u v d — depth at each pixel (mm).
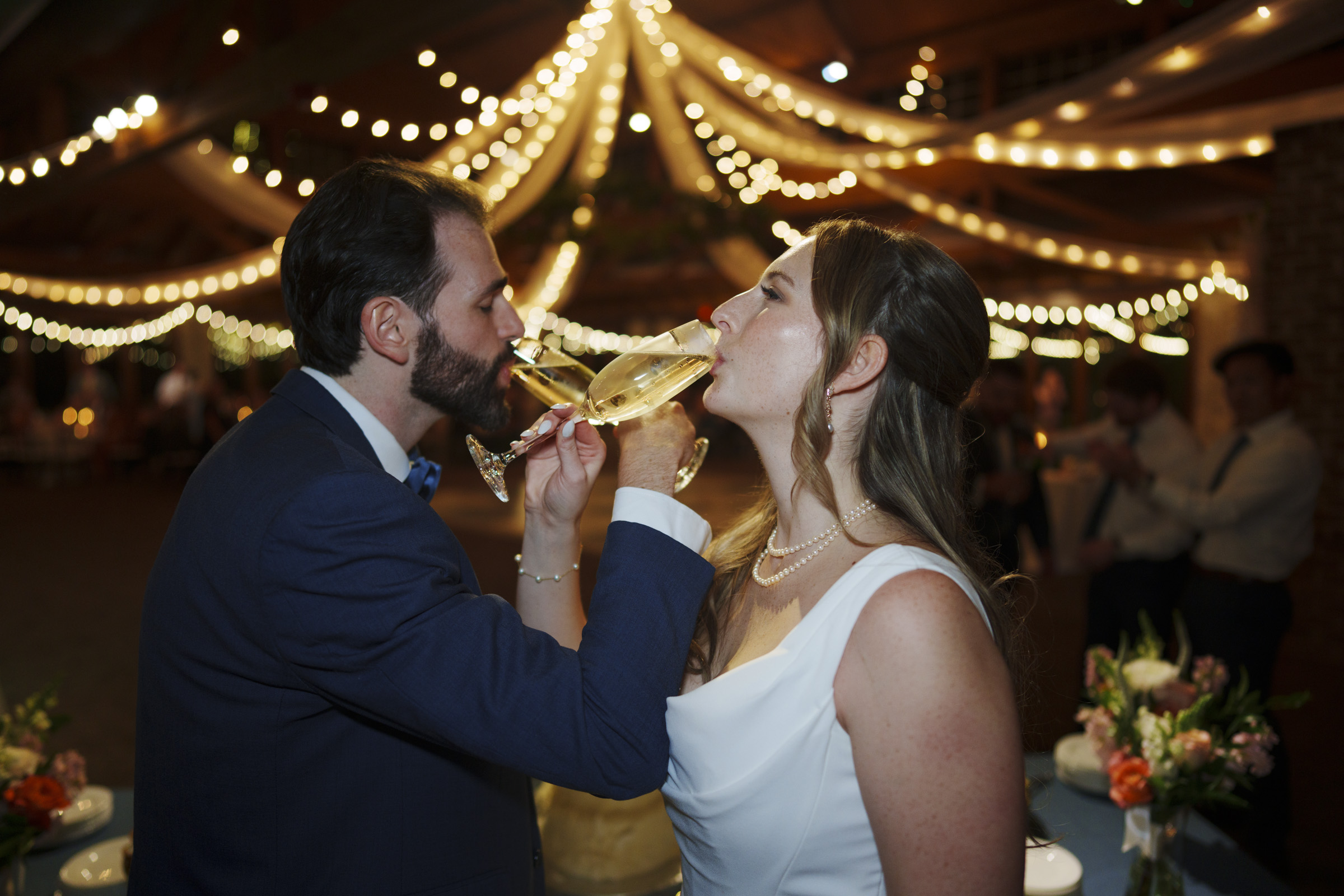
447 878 933
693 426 1057
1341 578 4121
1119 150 4684
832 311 902
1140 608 3023
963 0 7383
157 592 948
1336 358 4172
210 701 896
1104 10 7016
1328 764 3062
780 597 963
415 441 1104
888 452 925
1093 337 11211
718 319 1012
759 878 849
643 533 937
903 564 811
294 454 916
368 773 902
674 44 5469
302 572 839
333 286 973
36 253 10383
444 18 2824
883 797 754
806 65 8602
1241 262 6996
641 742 854
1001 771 725
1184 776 1258
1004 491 2785
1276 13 2941
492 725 824
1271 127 4352
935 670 740
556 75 5242
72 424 12734
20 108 6703
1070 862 1298
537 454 1153
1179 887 1281
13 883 1290
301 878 886
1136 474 2762
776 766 817
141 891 927
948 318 908
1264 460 2605
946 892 718
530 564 1146
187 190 8859
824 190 7441
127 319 12891
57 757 1452
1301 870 2387
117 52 6211
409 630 835
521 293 8219
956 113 8383
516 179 6102
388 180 1005
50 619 4859
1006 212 8555
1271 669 2666
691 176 7047
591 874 1218
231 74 3705
